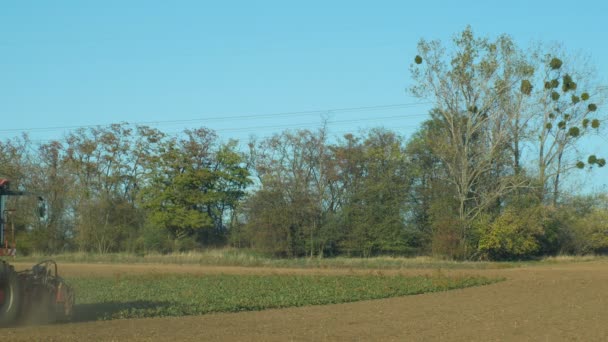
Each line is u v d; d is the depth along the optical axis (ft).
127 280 108.17
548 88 187.73
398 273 130.31
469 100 185.06
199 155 223.30
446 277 115.34
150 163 216.54
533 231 183.83
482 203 185.68
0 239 57.21
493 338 50.21
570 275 124.16
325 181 212.64
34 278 58.75
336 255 197.88
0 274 54.80
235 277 115.03
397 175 204.23
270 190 196.34
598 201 204.85
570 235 198.49
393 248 190.19
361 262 167.73
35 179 211.00
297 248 192.34
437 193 194.70
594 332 53.26
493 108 184.34
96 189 222.48
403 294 88.58
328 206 209.56
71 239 211.82
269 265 162.61
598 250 207.72
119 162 229.86
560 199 198.70
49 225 208.74
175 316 64.69
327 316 64.59
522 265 165.37
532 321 60.08
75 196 213.46
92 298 79.82
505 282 107.76
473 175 188.65
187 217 210.79
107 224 211.00
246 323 59.06
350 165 211.00
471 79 182.91
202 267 155.22
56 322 59.41
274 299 78.28
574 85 185.57
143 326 56.49
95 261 181.57
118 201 219.20
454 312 67.51
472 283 104.12
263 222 191.01
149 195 214.90
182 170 218.79
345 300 80.23
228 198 228.63
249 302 74.95
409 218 197.36
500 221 180.24
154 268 149.07
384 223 191.21
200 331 53.47
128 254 196.44
